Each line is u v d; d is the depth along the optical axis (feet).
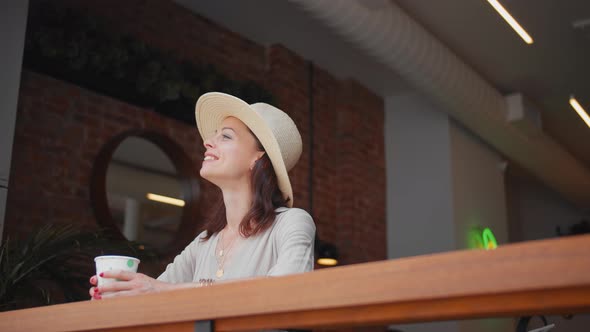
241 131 5.75
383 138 21.90
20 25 11.11
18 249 9.55
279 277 2.78
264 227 5.33
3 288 9.14
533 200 30.89
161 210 13.93
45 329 3.81
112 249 10.24
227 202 5.72
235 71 17.63
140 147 14.02
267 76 18.63
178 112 14.83
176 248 13.92
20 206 11.96
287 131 5.79
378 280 2.49
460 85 18.16
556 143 23.22
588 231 28.66
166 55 14.70
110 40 13.16
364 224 20.06
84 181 13.03
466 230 20.76
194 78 15.06
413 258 2.43
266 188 5.52
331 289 2.61
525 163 24.14
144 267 13.17
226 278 5.34
